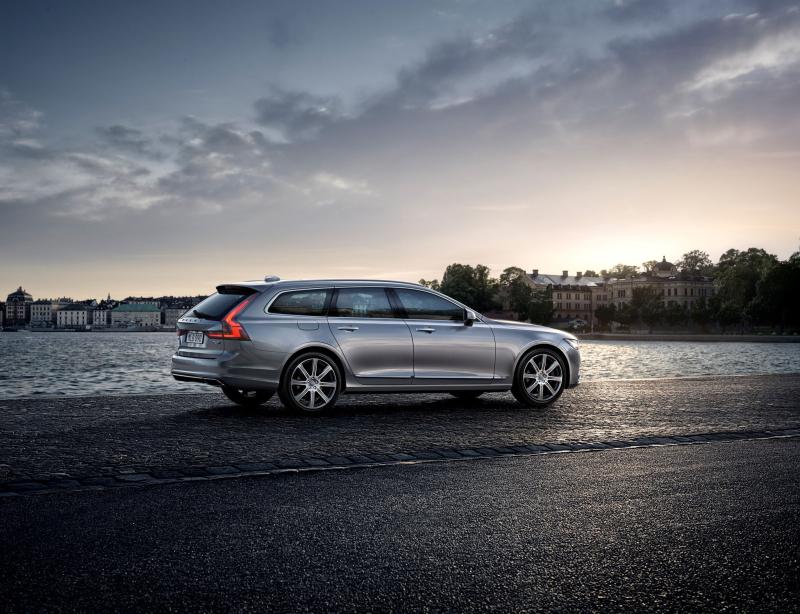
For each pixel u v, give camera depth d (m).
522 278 176.75
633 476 5.55
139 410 9.33
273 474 5.55
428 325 9.76
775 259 134.75
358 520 4.27
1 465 5.76
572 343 10.45
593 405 10.32
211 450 6.50
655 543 3.85
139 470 5.62
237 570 3.41
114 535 3.93
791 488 5.15
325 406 9.26
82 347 104.69
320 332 9.26
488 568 3.46
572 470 5.77
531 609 3.00
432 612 2.96
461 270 173.12
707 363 37.97
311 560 3.56
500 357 9.98
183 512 4.42
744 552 3.71
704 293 171.38
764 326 124.12
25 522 4.17
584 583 3.28
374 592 3.16
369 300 9.63
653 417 9.03
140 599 3.05
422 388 9.68
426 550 3.72
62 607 2.96
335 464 5.97
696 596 3.14
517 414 9.34
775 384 13.49
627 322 149.00
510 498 4.83
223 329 9.03
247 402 10.20
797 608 3.02
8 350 87.38
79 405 9.78
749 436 7.57
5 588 3.15
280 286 9.35
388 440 7.18
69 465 5.78
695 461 6.17
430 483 5.29
